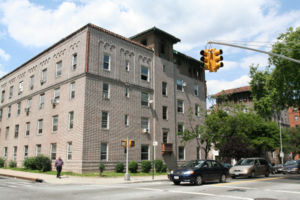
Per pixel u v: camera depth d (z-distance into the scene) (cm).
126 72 3053
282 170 3198
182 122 3644
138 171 2928
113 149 2766
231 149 3117
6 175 2433
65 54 3016
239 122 3422
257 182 1864
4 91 4234
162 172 3023
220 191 1345
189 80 3919
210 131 3186
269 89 3953
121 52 3047
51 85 3136
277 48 3303
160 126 3306
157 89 3369
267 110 4059
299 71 3086
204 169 1723
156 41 3472
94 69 2748
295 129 6322
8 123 3928
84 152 2527
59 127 2877
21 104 3697
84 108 2597
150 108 3244
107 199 1064
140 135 3062
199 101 4016
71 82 2831
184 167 1747
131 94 3058
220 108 3547
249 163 2366
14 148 3653
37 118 3288
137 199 1065
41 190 1363
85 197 1119
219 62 1323
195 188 1478
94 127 2644
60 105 2930
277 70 3450
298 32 3272
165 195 1185
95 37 2819
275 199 1086
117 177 2347
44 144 3062
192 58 3981
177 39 3691
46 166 2753
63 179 2062
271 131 4500
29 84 3603
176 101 3622
